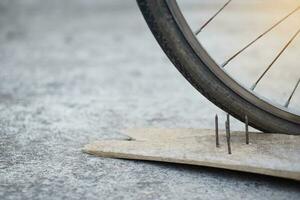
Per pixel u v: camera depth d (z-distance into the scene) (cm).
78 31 647
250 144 241
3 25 728
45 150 253
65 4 1134
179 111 288
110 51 481
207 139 245
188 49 241
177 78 350
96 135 264
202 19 692
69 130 268
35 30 665
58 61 421
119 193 234
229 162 235
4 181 238
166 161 241
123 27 682
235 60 408
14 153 251
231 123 276
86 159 248
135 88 318
